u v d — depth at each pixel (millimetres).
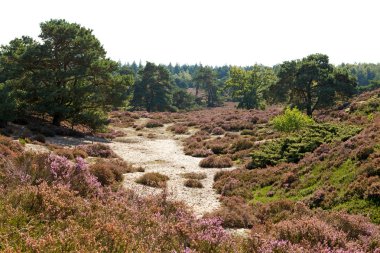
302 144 24109
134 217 7332
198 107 116938
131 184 18250
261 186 19312
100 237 5734
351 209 12875
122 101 41406
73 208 7031
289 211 13609
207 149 35312
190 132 49875
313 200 14547
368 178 14062
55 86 36656
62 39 36938
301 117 33188
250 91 90750
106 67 38406
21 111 34594
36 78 35969
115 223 6285
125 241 5613
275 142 27781
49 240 5070
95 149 27516
